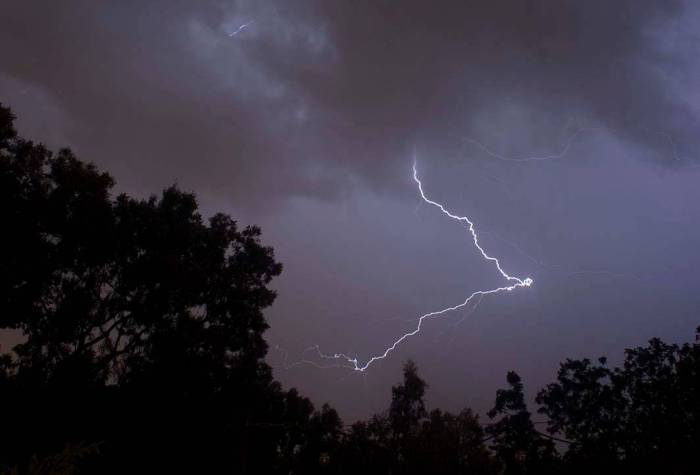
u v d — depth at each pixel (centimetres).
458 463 2438
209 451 1923
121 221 1969
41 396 1744
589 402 2197
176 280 1944
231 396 2030
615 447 2072
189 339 1958
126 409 1819
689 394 1994
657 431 2008
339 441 2469
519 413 2327
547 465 2144
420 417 2769
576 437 2180
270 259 2308
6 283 1709
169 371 1881
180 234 2055
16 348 1808
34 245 1781
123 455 1792
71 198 1880
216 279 2138
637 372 2158
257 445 2272
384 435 2625
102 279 1944
